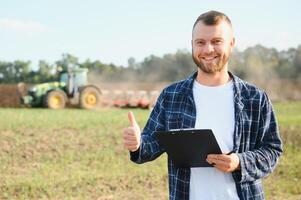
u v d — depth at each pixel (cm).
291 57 5450
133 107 2841
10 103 3072
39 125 1752
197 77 357
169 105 360
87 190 911
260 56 5059
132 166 1130
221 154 326
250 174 336
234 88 349
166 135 328
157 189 935
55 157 1240
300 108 3062
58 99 2677
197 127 346
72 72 2752
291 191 922
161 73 5675
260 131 348
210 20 341
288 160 1196
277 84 4575
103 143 1433
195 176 345
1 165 1126
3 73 7769
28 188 914
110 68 6088
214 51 340
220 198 341
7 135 1505
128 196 882
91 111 2522
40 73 7438
